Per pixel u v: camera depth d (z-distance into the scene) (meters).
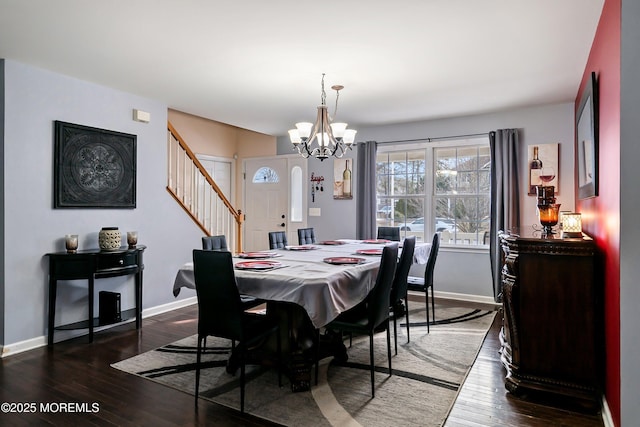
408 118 5.14
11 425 2.12
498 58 3.11
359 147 5.64
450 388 2.57
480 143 4.97
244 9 2.35
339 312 2.39
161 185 4.45
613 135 2.05
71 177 3.56
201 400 2.41
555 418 2.21
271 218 6.65
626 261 1.90
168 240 4.53
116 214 3.97
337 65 3.25
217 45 2.86
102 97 3.82
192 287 2.84
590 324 2.31
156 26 2.57
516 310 2.49
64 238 3.53
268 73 3.46
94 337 3.59
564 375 2.36
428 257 3.97
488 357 3.10
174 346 3.36
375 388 2.57
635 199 1.88
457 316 4.26
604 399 2.25
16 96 3.19
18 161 3.21
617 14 1.96
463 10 2.36
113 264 3.55
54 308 3.39
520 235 2.82
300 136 3.43
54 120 3.44
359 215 5.62
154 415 2.23
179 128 6.02
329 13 2.40
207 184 6.46
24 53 3.02
